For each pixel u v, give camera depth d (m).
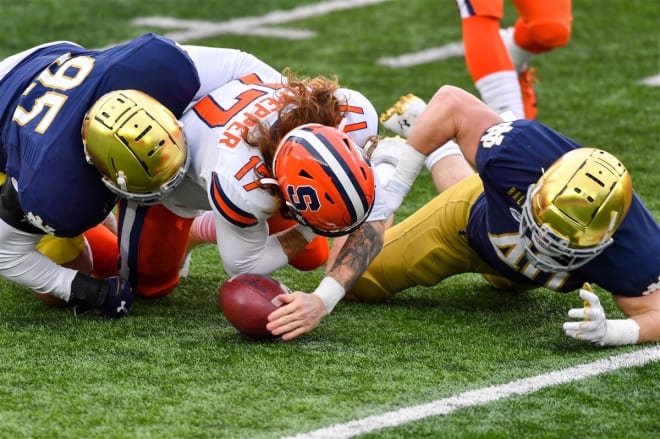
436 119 13.71
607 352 12.88
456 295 15.20
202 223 14.88
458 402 11.62
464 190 13.95
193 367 12.38
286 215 12.34
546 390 11.95
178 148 12.10
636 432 11.09
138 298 14.82
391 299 15.03
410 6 30.36
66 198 12.38
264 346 13.05
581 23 28.56
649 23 28.52
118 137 11.85
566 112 22.91
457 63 25.86
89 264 14.62
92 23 28.17
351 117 12.89
